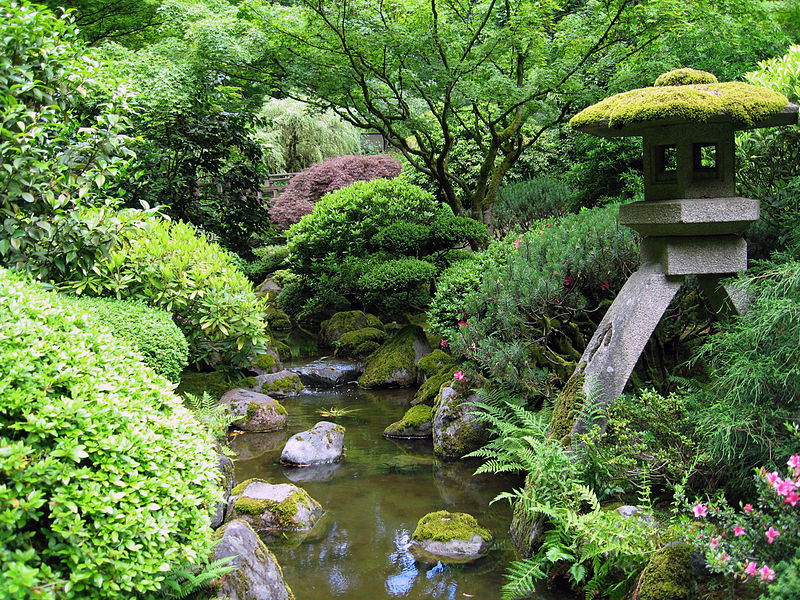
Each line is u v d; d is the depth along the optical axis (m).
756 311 2.96
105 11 10.04
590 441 3.13
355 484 4.33
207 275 5.48
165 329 4.45
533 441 3.31
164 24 9.05
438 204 8.93
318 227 8.63
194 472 2.35
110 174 4.48
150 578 1.95
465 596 2.90
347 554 3.32
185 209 8.30
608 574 2.76
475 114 8.42
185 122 8.15
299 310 10.31
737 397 2.80
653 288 3.31
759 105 2.92
